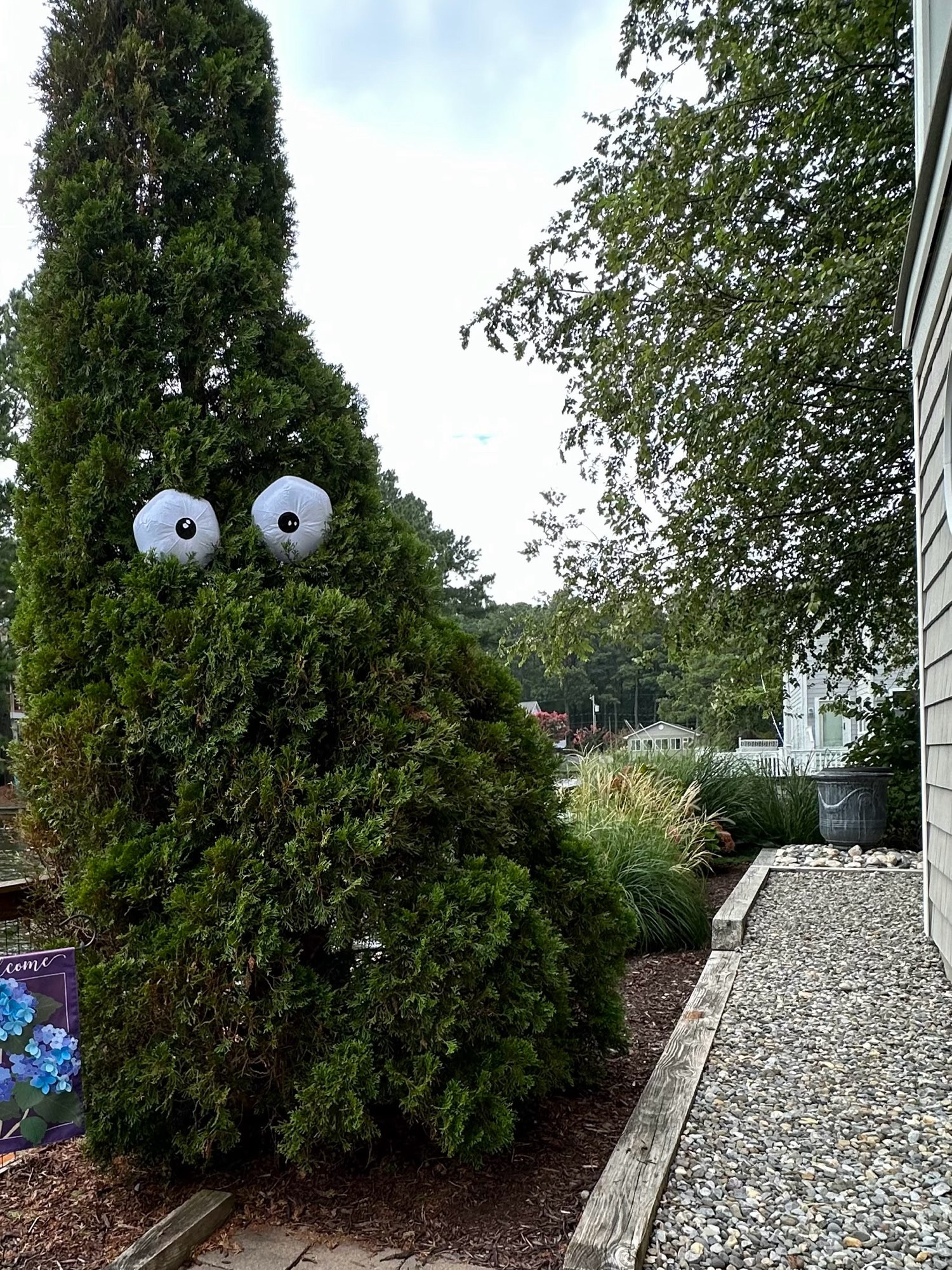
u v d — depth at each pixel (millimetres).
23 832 2361
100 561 2389
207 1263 1820
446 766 2268
